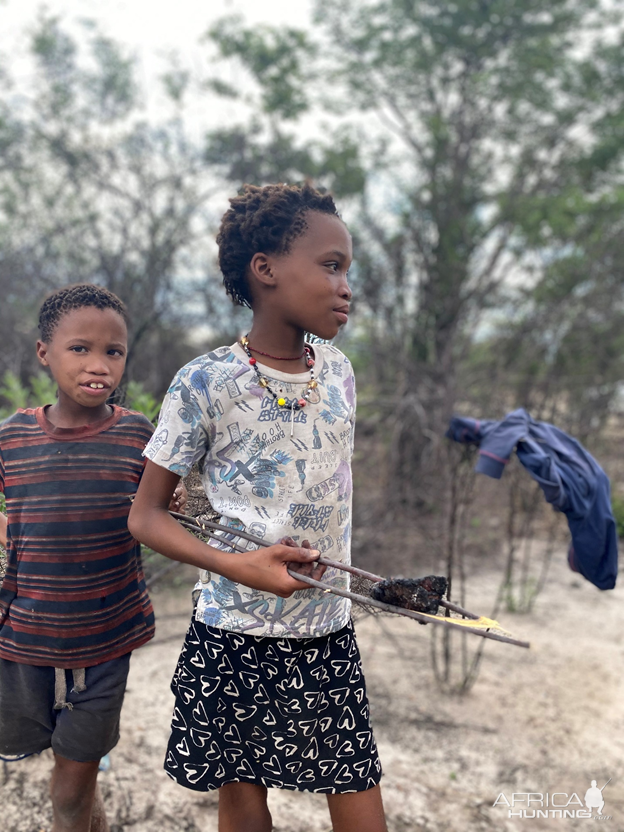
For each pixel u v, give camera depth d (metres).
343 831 1.75
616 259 7.84
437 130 7.77
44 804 2.42
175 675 1.80
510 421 2.83
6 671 1.84
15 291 6.80
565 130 8.63
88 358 1.77
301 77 8.30
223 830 1.80
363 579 1.86
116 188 7.50
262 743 1.71
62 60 8.00
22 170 7.89
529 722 3.32
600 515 2.64
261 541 1.60
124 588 1.87
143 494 1.63
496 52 8.43
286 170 8.13
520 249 7.99
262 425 1.61
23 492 1.82
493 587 5.16
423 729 3.21
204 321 7.35
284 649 1.68
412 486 5.73
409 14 8.34
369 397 7.03
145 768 2.70
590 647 4.18
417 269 7.54
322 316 1.60
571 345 7.74
